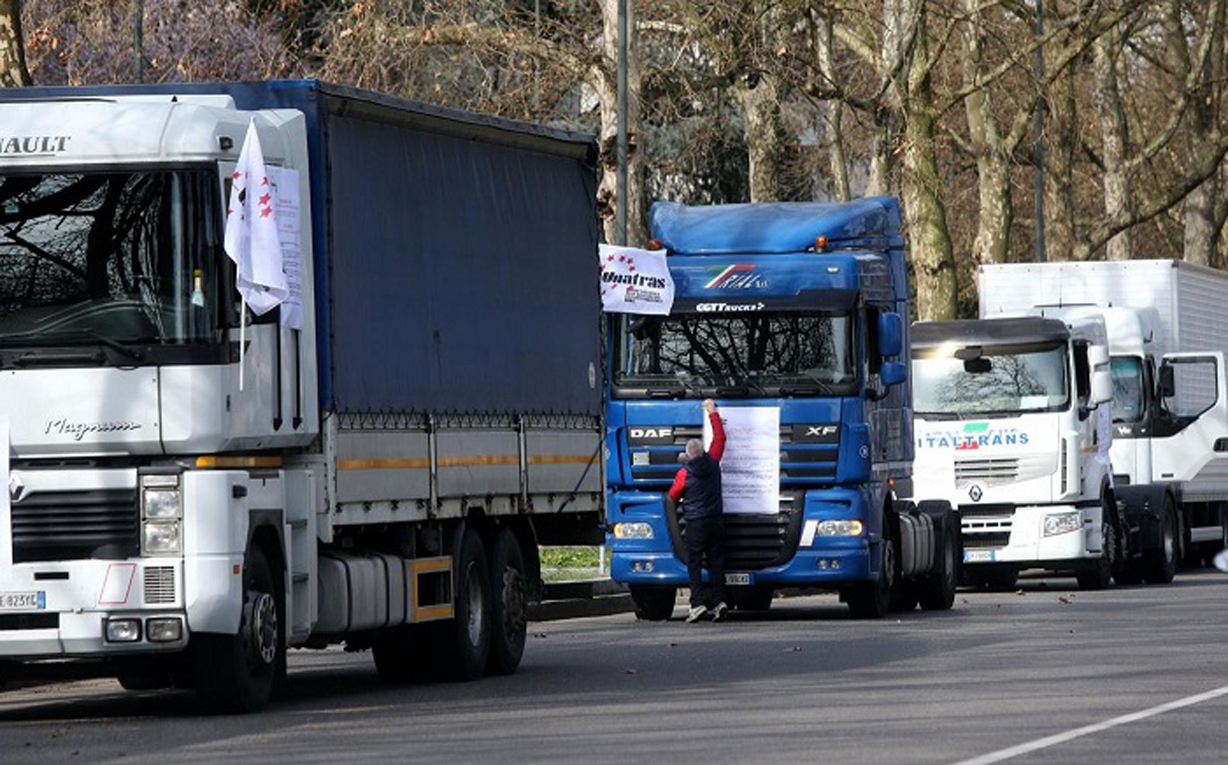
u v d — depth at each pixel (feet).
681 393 205.77
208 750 102.94
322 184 126.00
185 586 114.21
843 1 338.54
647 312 205.16
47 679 135.44
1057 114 425.69
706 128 345.92
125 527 114.73
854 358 204.03
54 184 116.37
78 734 111.24
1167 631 179.01
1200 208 480.64
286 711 121.29
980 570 265.13
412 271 135.74
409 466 133.69
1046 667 144.66
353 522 127.44
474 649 142.00
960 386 253.85
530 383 150.51
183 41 305.73
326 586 127.03
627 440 207.21
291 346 122.31
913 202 345.51
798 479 203.72
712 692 129.90
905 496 218.59
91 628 114.01
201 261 115.85
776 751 99.86
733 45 289.53
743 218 211.82
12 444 114.73
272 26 319.68
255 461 120.06
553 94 282.56
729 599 224.33
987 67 388.57
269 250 117.19
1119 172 435.53
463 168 143.64
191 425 114.93
